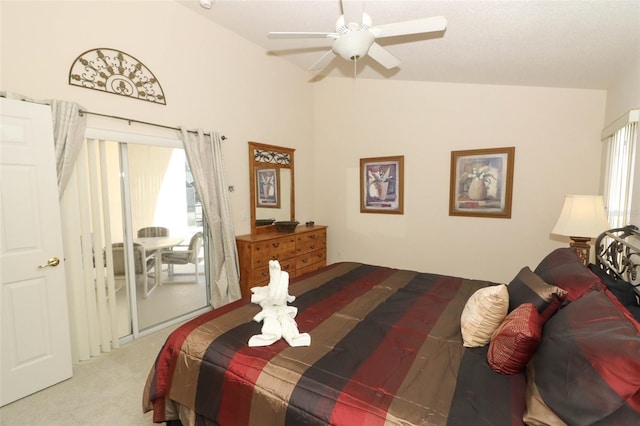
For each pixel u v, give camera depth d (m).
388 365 1.37
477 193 3.83
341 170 4.88
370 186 4.62
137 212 3.00
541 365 1.09
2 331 2.02
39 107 2.15
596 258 2.23
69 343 2.31
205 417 1.47
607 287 1.54
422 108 4.12
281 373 1.31
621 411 0.80
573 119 3.28
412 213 4.30
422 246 4.27
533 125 3.47
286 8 2.84
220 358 1.46
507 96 3.58
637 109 2.12
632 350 0.85
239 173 3.87
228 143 3.71
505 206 3.67
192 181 3.48
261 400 1.27
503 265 3.75
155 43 2.96
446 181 4.03
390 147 4.41
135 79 2.82
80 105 2.47
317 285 2.41
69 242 2.45
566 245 3.40
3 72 2.10
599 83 2.93
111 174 2.79
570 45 2.25
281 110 4.44
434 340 1.58
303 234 4.31
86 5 2.49
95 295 2.64
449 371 1.32
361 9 2.41
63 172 2.31
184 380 1.54
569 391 0.91
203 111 3.42
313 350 1.48
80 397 2.11
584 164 3.26
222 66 3.60
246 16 3.23
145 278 3.13
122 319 3.04
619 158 2.57
